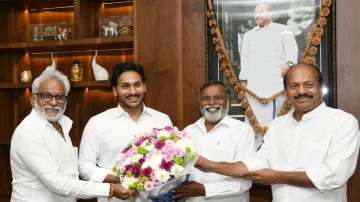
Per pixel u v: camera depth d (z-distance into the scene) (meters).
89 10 3.45
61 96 2.12
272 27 2.78
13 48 3.38
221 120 2.39
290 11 2.75
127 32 3.20
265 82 2.78
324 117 2.03
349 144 1.93
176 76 2.97
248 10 2.83
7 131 3.57
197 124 2.47
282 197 2.04
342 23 2.67
